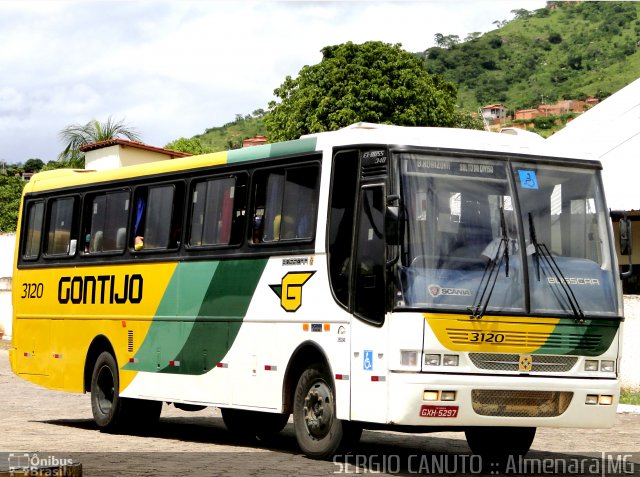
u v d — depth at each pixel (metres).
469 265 13.94
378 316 13.88
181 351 17.89
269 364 15.93
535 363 14.03
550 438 19.09
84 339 20.41
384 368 13.70
